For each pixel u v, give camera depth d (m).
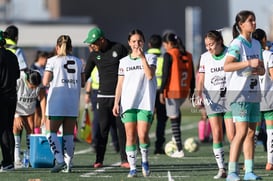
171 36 35.81
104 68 29.91
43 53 39.09
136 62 25.56
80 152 37.81
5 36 28.72
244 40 23.66
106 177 26.36
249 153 24.75
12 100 28.48
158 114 36.56
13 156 28.78
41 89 31.19
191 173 27.73
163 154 36.50
